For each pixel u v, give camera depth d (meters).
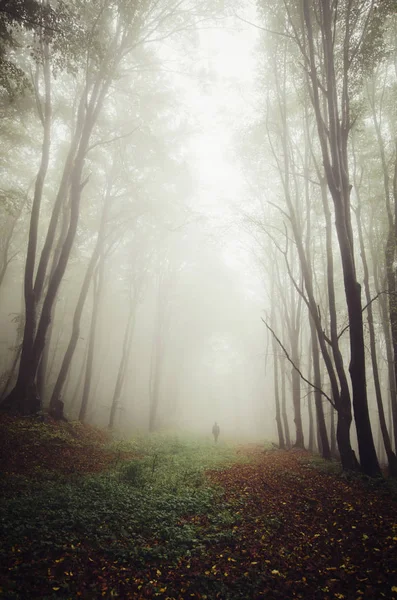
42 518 6.18
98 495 7.91
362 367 10.51
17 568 4.63
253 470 11.89
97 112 16.28
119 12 13.71
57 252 19.06
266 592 4.54
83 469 10.71
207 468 12.41
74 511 6.59
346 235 10.96
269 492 8.91
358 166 17.81
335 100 11.18
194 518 7.04
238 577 4.89
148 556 5.30
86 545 5.51
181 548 5.61
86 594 4.34
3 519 5.91
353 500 7.81
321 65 12.59
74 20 10.40
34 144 19.73
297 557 5.38
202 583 4.71
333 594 4.44
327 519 6.80
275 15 13.82
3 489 7.80
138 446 16.42
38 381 19.25
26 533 5.57
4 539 5.30
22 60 16.41
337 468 11.52
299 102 15.17
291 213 13.71
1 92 16.14
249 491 9.07
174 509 7.45
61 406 16.50
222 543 5.94
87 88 15.83
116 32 15.38
